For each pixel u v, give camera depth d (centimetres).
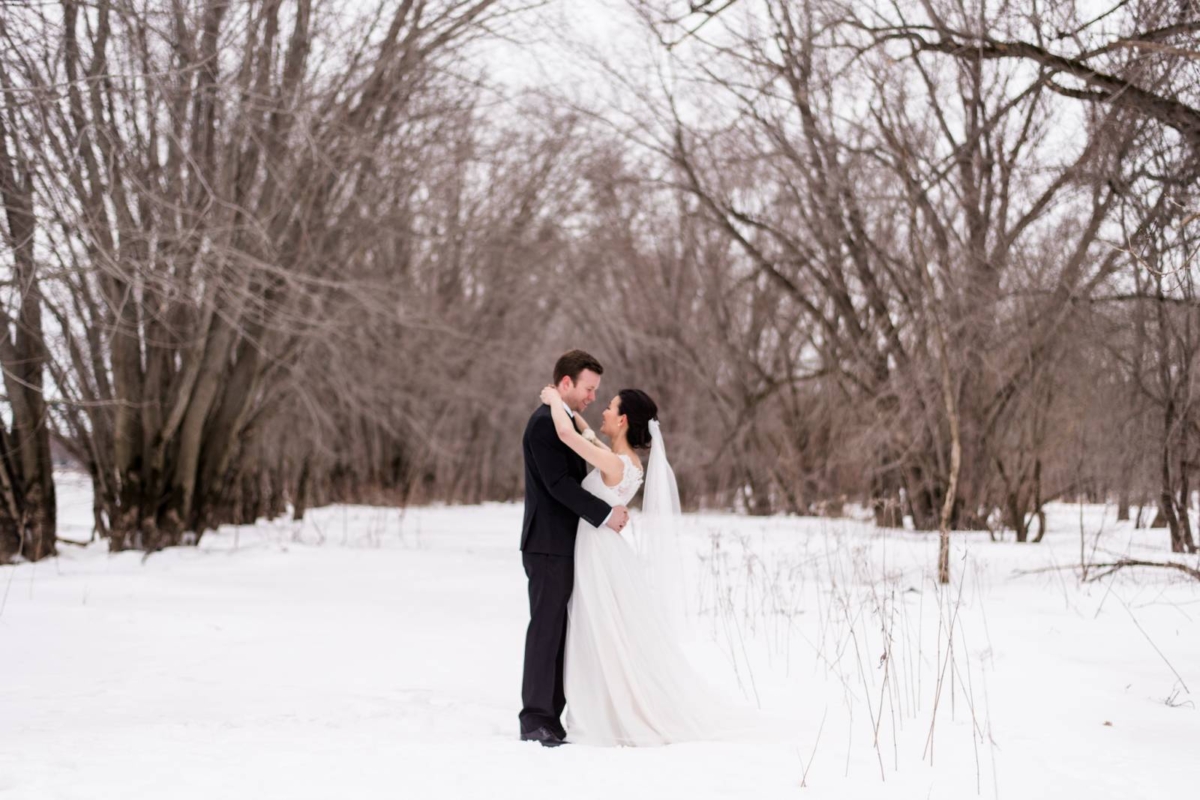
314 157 1548
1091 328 1473
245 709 550
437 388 3088
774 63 1808
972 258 1603
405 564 1392
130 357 1485
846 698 560
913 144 1636
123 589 1059
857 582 1062
